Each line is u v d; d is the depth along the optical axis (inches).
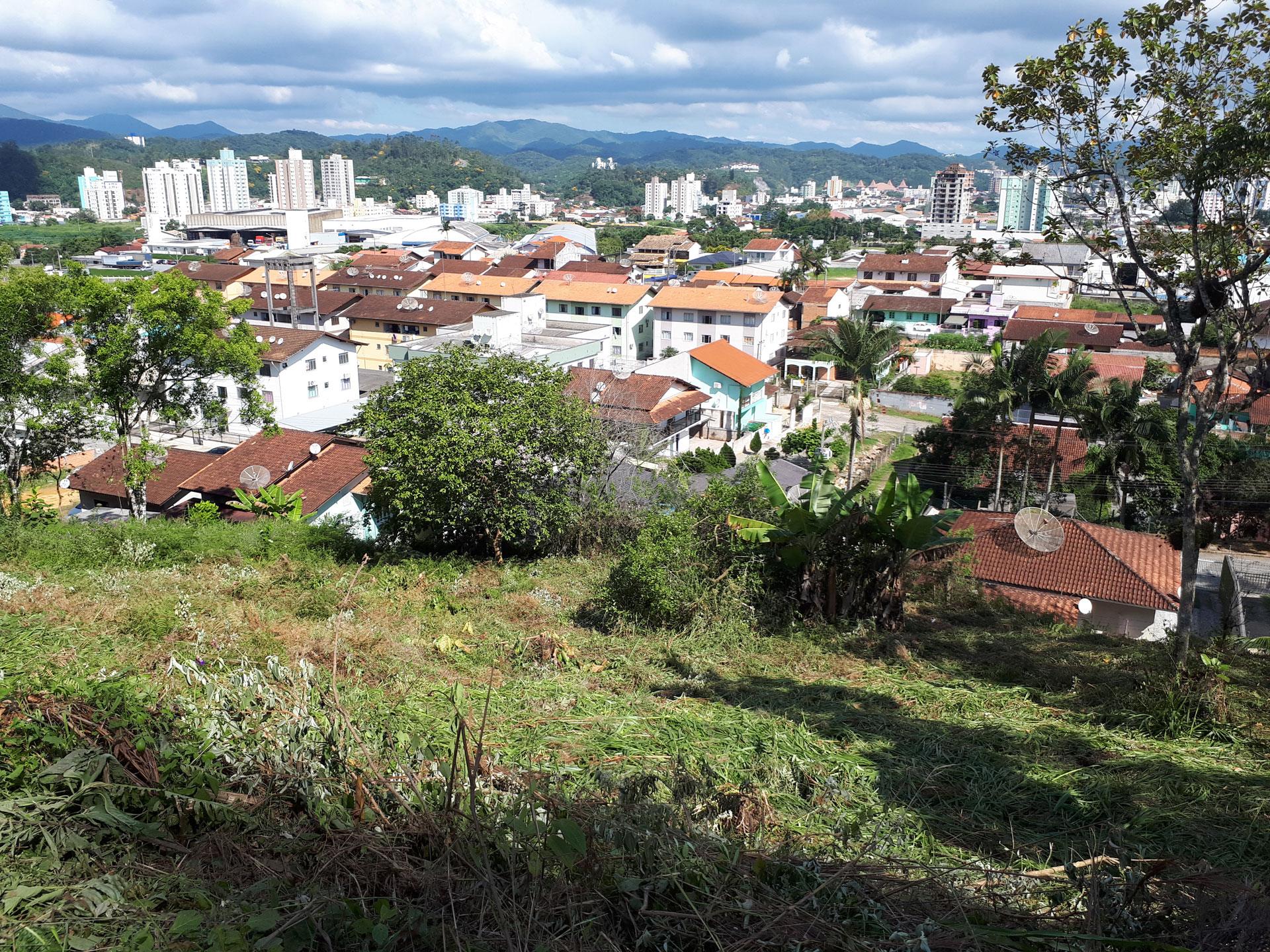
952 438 1358.3
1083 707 357.7
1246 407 375.6
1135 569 801.6
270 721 231.3
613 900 166.4
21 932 142.0
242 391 949.8
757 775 252.5
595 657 414.9
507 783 214.2
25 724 201.3
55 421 818.8
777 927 159.8
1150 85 353.4
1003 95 374.6
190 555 601.9
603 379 1379.2
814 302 2687.0
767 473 564.1
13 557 556.1
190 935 143.4
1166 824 235.9
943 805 247.1
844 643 466.9
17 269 825.5
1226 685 357.4
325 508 946.1
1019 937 162.6
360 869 170.7
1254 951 158.6
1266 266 361.4
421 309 2170.3
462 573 606.9
